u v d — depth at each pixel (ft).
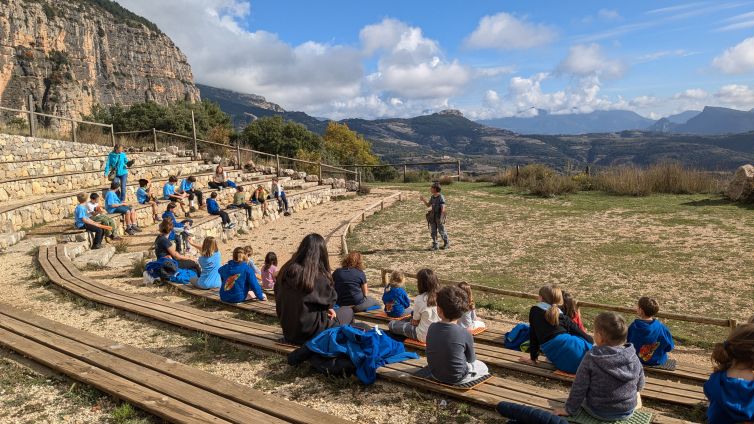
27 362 16.79
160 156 71.56
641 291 30.60
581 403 12.06
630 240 44.09
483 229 52.47
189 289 27.66
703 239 42.83
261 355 17.94
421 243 47.80
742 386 10.42
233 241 52.24
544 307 16.65
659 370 17.01
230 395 13.76
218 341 19.17
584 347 16.08
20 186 48.91
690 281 32.22
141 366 15.75
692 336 23.76
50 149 60.23
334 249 46.32
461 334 14.38
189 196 56.90
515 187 82.17
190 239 42.24
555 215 57.52
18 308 23.07
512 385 14.49
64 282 26.76
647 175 71.20
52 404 14.08
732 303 27.89
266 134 132.57
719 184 67.92
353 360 15.46
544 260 39.14
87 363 16.14
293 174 82.07
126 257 35.83
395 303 22.53
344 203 75.41
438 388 14.42
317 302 17.24
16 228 40.73
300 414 12.66
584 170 82.74
